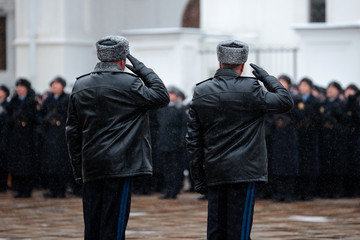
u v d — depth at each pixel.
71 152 13.73
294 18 45.88
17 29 50.91
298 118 27.81
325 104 29.09
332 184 29.48
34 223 22.50
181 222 22.56
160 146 29.50
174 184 29.59
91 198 13.34
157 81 13.45
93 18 51.94
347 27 36.09
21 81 30.27
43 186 30.88
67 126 13.67
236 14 46.28
